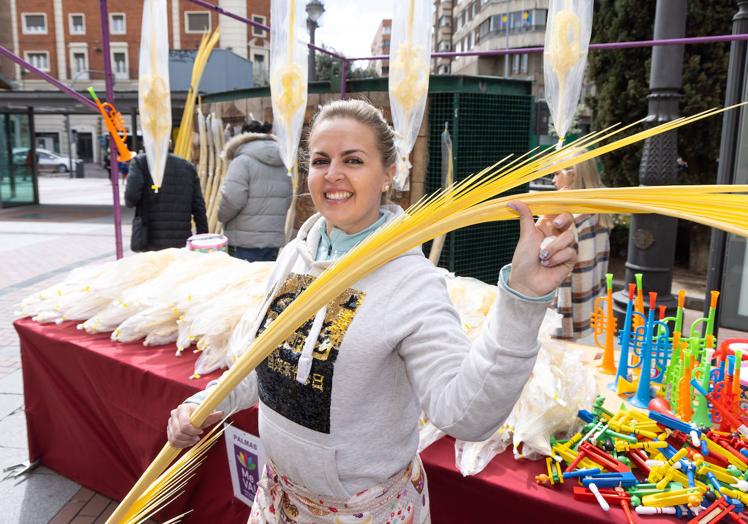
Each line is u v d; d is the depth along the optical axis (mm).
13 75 34062
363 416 1095
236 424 1902
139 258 2783
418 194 5395
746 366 1729
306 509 1185
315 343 1096
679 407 1704
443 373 970
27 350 2621
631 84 7016
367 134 1135
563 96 2562
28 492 2549
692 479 1374
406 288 1075
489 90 5387
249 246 4332
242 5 30969
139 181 4129
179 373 2119
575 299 2914
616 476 1400
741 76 3312
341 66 5250
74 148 40094
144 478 1239
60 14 33875
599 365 2170
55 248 8484
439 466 1540
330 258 1246
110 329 2520
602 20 7250
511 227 5695
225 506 2086
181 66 11617
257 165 4219
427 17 2773
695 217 699
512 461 1553
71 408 2514
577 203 803
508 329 861
